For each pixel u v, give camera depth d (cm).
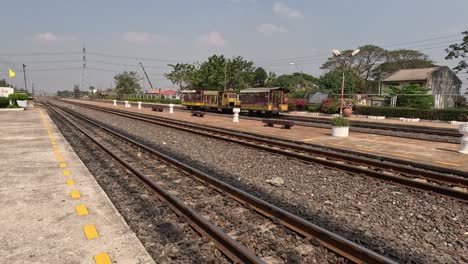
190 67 7456
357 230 484
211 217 521
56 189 606
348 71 6969
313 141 1417
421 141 1463
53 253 364
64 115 3027
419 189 685
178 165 857
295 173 848
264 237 447
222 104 4103
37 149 1052
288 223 482
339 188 709
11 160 873
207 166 935
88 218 467
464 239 463
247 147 1271
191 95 4712
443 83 5544
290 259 388
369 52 7656
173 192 665
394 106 3488
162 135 1669
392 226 505
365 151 1160
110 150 1144
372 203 611
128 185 708
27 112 3222
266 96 3400
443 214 557
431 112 2800
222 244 407
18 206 510
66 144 1169
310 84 7888
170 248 410
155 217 517
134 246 386
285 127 1977
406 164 980
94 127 1991
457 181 730
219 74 6225
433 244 442
